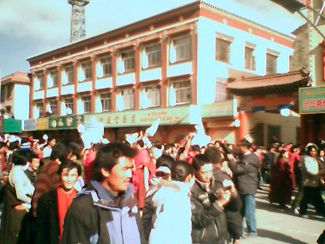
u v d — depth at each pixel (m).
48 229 4.16
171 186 3.59
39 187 4.95
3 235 5.57
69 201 4.24
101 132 7.68
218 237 3.99
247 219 8.15
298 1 9.39
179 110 23.56
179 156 8.50
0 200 5.95
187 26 24.27
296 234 8.46
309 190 10.22
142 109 26.12
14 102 42.19
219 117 22.09
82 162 6.28
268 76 21.20
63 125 32.97
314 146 10.41
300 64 30.30
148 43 26.91
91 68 31.92
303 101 15.98
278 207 11.90
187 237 3.49
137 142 8.06
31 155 6.43
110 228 2.59
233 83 22.55
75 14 53.97
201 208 3.94
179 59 25.05
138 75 27.55
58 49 35.47
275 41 29.06
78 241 2.53
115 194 2.74
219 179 4.38
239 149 8.46
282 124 24.36
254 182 8.12
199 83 23.59
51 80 37.50
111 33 29.69
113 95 29.59
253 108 21.33
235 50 25.83
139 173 7.51
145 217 3.80
